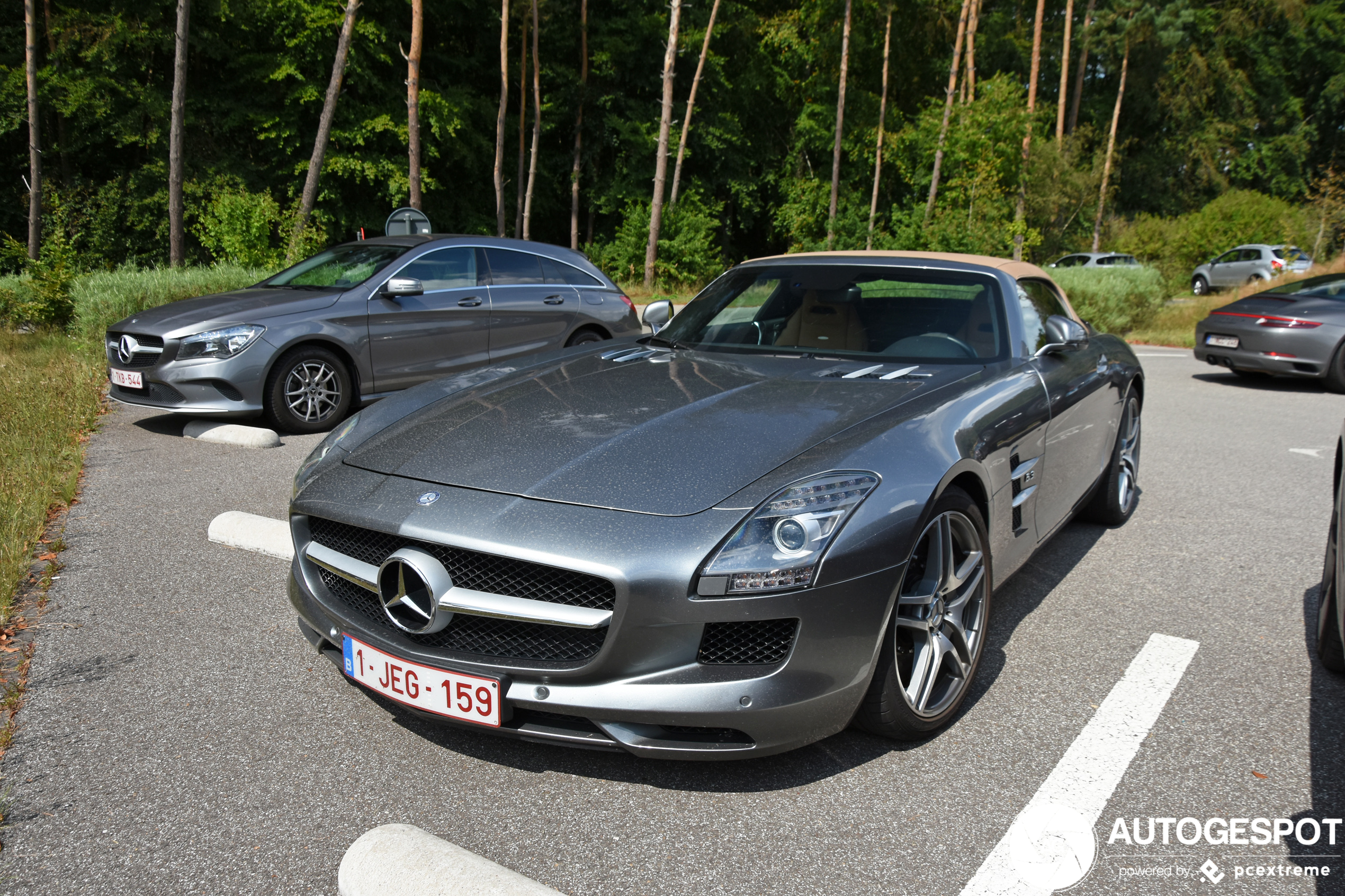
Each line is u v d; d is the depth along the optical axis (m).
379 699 2.63
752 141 37.72
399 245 7.15
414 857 1.80
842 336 3.39
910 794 2.17
